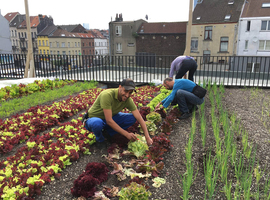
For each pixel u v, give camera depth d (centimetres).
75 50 6600
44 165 312
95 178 277
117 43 4172
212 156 345
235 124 471
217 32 3192
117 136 382
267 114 542
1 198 240
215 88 730
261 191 269
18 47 7012
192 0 881
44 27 6544
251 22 2975
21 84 800
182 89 511
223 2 3306
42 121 481
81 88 884
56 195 267
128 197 236
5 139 397
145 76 1299
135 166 326
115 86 1021
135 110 360
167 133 416
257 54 3031
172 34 3756
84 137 396
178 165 329
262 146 374
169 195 267
